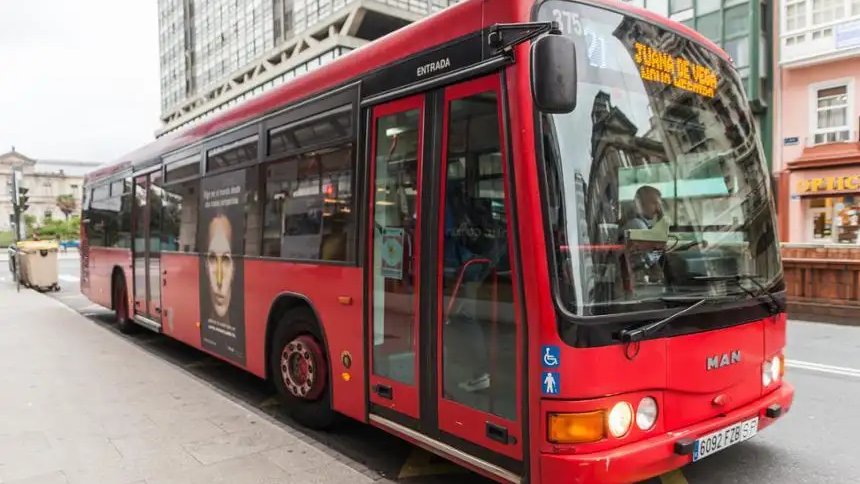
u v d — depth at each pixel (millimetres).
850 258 11617
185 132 7383
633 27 3514
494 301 3271
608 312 3023
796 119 19516
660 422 3160
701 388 3332
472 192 3418
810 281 11523
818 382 6547
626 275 3145
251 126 5840
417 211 3809
